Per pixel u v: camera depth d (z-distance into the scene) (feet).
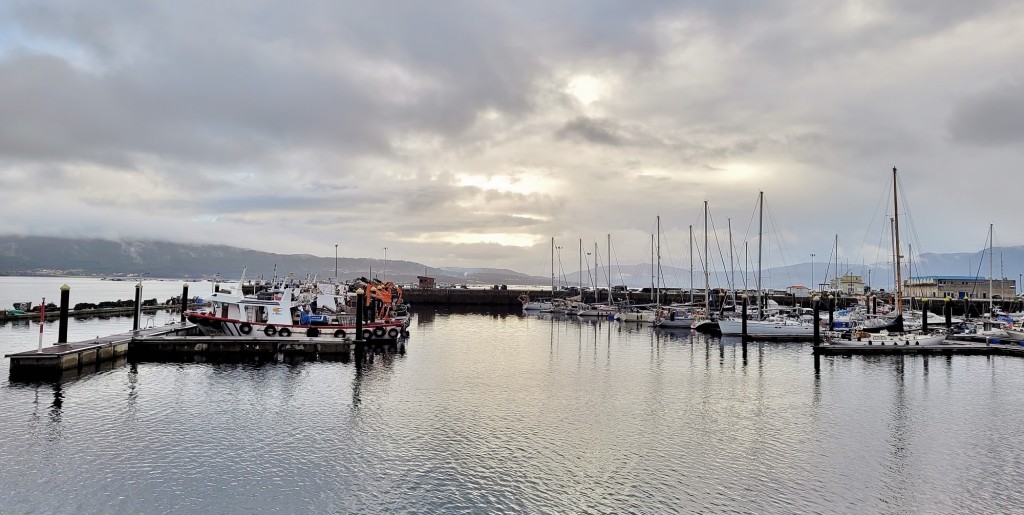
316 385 141.18
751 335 263.49
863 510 76.54
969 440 106.11
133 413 112.57
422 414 116.26
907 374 172.14
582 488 81.20
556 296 562.25
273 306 200.13
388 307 269.85
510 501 76.74
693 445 100.48
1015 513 76.43
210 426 105.29
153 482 80.43
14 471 83.05
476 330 297.12
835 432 109.70
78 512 71.51
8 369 148.97
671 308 383.24
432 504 75.41
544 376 160.97
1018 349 215.92
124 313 332.60
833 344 214.90
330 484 80.94
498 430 106.63
